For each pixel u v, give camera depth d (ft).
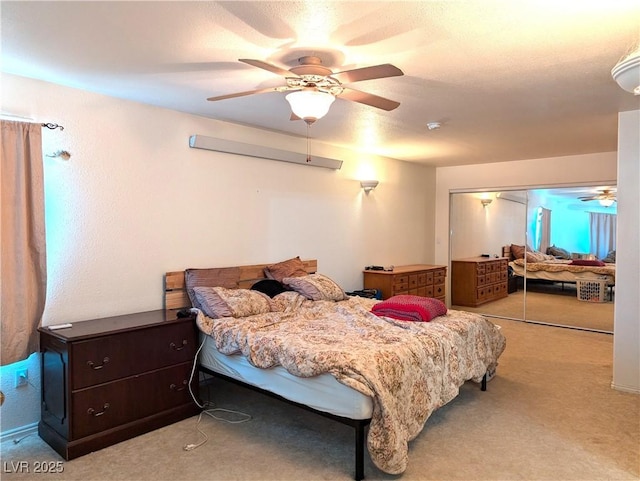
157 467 8.05
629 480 7.58
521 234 20.81
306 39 7.26
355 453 7.86
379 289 17.92
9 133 8.70
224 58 8.13
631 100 10.67
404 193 20.94
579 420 9.96
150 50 7.77
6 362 8.71
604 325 18.40
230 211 13.30
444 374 9.38
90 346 8.66
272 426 9.82
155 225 11.52
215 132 12.85
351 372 7.53
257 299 11.72
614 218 17.93
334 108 11.51
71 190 9.96
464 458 8.30
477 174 21.93
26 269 8.93
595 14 6.32
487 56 7.94
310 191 15.99
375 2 6.03
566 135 14.79
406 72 8.77
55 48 7.69
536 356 14.93
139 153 11.15
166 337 9.96
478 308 22.45
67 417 8.38
